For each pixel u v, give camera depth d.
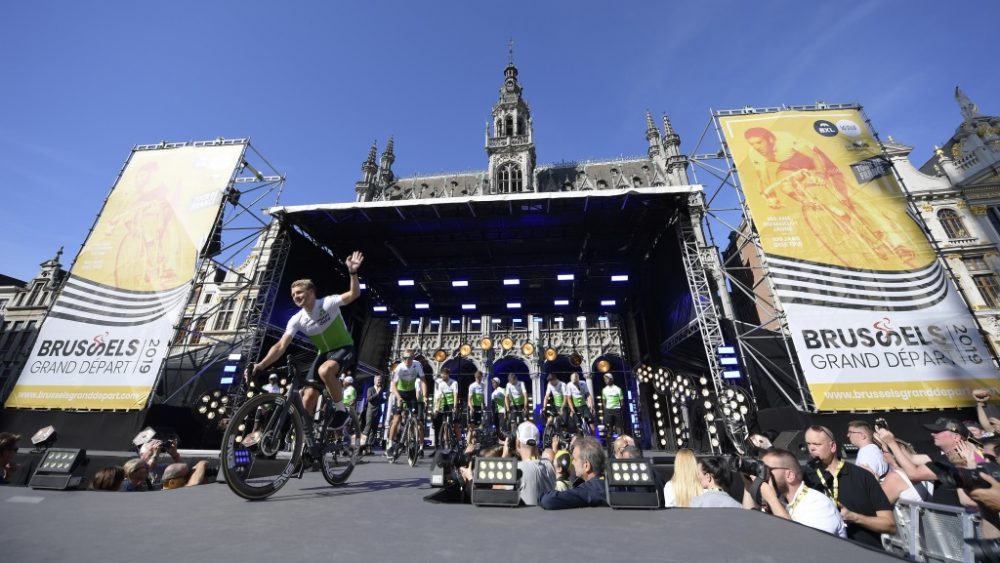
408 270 17.81
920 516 2.89
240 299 28.33
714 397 11.68
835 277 10.33
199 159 13.44
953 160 23.91
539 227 15.34
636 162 41.12
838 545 1.67
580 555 1.58
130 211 12.63
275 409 3.22
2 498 2.45
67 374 10.62
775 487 3.85
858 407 9.09
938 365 9.19
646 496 2.48
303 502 2.77
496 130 41.31
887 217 10.85
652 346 16.17
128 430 9.97
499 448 4.94
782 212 11.18
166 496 2.80
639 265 17.09
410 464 7.84
